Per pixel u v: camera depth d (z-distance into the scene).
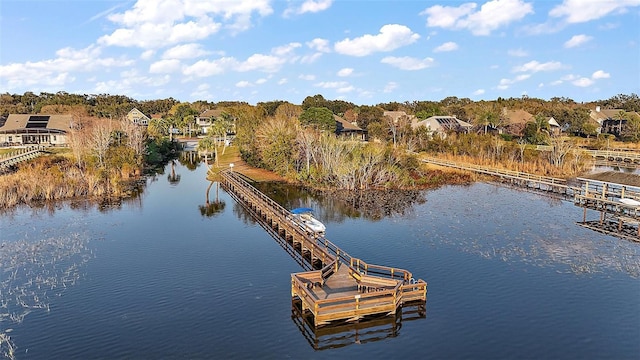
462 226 39.28
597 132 115.19
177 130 156.38
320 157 65.69
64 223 40.53
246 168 77.31
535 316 22.66
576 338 20.61
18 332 21.36
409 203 49.44
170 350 19.83
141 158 75.38
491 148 81.50
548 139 89.06
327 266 26.33
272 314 23.12
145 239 35.94
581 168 72.31
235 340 20.67
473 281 26.98
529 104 163.88
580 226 39.03
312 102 153.38
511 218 42.12
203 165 83.56
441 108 144.88
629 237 34.97
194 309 23.69
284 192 56.78
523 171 70.62
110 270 29.12
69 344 20.30
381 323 22.05
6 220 41.41
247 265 30.19
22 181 50.66
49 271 28.94
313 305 21.53
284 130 72.19
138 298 25.00
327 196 54.09
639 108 160.62
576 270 28.48
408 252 32.38
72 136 70.88
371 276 25.03
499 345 20.11
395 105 172.12
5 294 25.55
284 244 34.88
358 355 19.47
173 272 28.84
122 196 53.16
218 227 39.78
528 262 30.03
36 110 157.25
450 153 83.50
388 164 62.97
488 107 138.12
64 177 54.38
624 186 43.56
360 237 36.22
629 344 20.08
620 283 26.44
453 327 21.67
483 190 57.44
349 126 109.81
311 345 20.23
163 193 55.72
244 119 92.75
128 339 20.73
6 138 91.19
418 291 23.89
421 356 19.36
